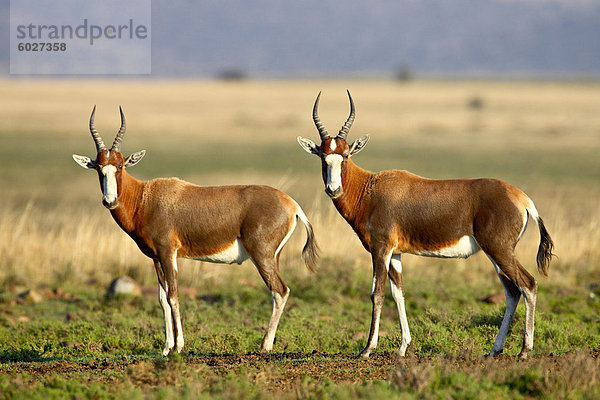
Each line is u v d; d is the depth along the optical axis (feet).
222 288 183.32
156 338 131.54
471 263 204.85
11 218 238.07
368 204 115.24
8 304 169.58
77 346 127.13
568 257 202.80
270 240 117.80
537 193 336.49
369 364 103.55
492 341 120.88
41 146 527.81
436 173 417.69
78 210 295.28
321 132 117.80
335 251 200.23
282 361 106.32
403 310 114.52
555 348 116.88
